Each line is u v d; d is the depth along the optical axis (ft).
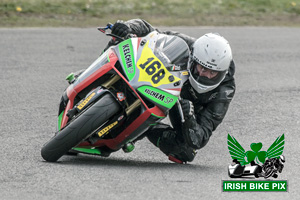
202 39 58.39
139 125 56.85
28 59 114.32
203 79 58.23
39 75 103.65
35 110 83.10
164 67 57.36
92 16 157.99
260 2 193.47
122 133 58.18
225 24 164.35
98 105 54.70
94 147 61.67
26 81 99.30
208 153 69.82
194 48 58.34
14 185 50.55
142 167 60.23
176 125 64.49
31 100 88.33
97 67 58.65
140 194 49.78
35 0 163.53
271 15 181.47
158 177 55.98
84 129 54.65
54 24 147.64
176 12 170.50
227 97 61.87
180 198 49.70
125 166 60.08
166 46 59.77
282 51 136.98
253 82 108.68
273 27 166.71
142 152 69.10
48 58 115.96
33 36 134.41
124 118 56.29
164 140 64.95
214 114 61.93
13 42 127.44
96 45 129.49
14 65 109.40
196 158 67.62
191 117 58.85
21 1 161.07
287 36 155.33
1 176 53.11
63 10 159.12
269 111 90.17
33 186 50.42
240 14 178.29
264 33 157.17
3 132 71.56
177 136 64.54
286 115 88.33
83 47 126.82
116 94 55.16
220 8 181.57
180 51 59.47
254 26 166.20
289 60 128.77
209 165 64.49
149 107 57.52
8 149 63.82
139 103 56.65
